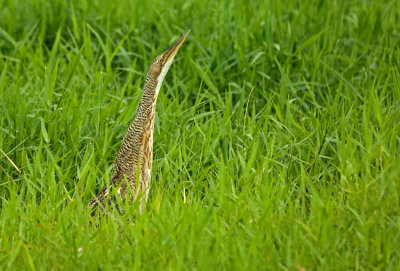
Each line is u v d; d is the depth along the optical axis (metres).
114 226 8.11
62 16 14.23
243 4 14.59
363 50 13.30
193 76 12.73
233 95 12.48
